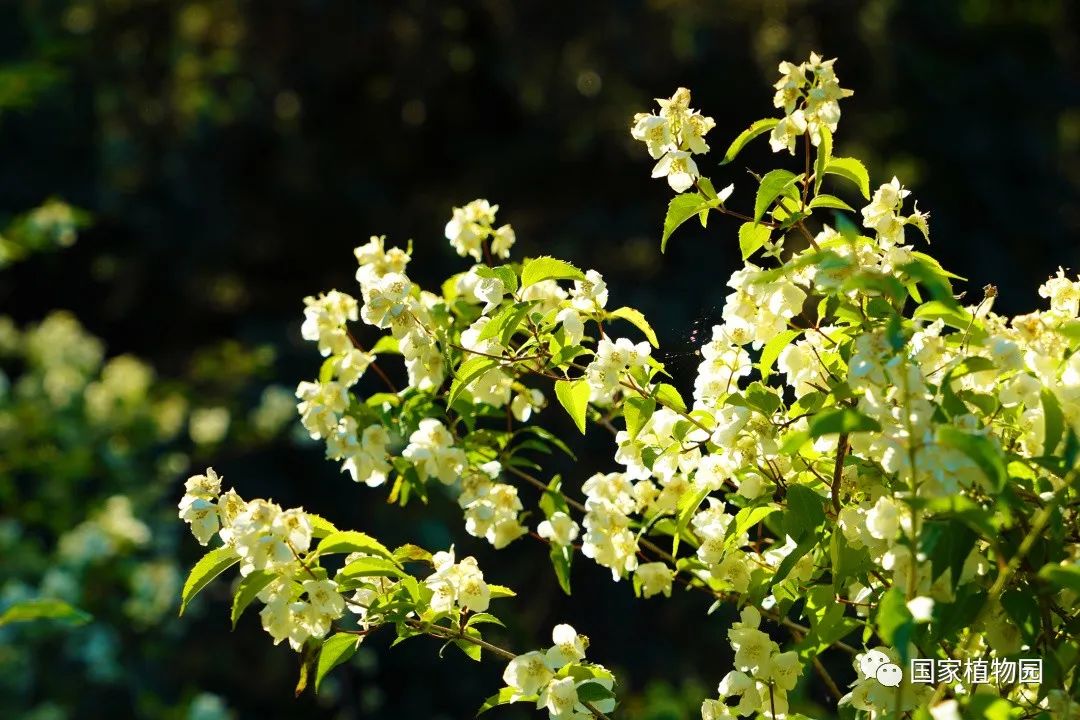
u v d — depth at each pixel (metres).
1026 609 2.23
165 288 15.52
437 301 3.20
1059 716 2.26
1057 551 2.23
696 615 10.45
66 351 9.75
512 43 13.72
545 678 2.63
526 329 2.86
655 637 10.45
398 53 14.16
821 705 6.20
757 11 13.30
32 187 14.45
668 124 2.64
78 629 7.95
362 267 3.13
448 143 14.92
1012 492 2.11
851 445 2.45
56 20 14.50
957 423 2.22
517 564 10.46
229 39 14.62
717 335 2.77
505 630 5.99
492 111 14.88
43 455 8.70
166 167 14.95
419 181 15.20
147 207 15.00
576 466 10.68
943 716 1.98
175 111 14.75
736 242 13.16
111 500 8.45
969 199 14.21
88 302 15.80
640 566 2.90
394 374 11.08
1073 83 15.44
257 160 15.19
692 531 3.02
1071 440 2.04
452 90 14.61
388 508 10.56
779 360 2.70
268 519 2.45
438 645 10.86
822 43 13.54
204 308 15.74
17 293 15.55
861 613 2.81
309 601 2.52
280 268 15.72
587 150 13.57
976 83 14.34
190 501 2.58
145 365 15.77
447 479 2.93
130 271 15.23
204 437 10.09
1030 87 14.57
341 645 2.57
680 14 13.21
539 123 13.94
